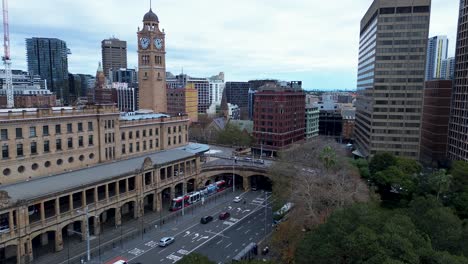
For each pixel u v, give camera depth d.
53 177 74.69
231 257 64.25
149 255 65.06
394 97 133.50
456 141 128.12
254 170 110.12
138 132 104.12
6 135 69.38
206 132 183.38
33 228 60.78
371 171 103.81
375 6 135.50
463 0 124.19
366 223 40.78
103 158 91.38
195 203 98.06
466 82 119.56
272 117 164.00
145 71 135.50
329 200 68.06
